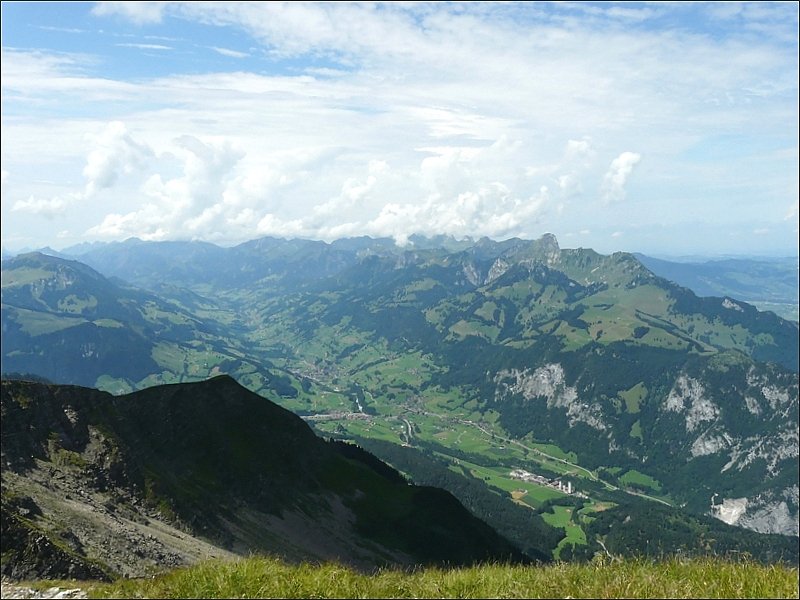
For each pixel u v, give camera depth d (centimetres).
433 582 1324
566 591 1203
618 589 1170
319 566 1505
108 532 3772
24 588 1642
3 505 3156
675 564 1394
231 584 1297
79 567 2853
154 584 1362
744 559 1408
